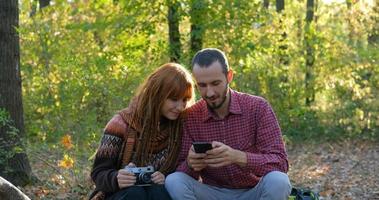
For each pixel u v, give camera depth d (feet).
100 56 41.86
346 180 43.16
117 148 16.99
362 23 68.33
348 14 69.00
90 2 53.98
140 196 16.02
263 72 58.85
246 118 17.16
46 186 31.48
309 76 67.36
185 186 16.39
